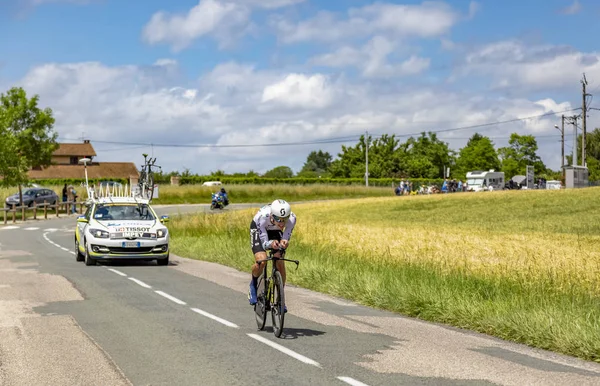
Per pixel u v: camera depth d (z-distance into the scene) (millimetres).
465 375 6961
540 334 8680
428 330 9719
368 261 16906
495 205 50844
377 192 89125
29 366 7258
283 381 6656
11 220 47906
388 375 6926
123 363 7402
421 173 134750
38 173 111750
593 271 15555
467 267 15953
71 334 9023
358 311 11430
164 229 18922
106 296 12688
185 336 8930
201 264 19391
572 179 68688
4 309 11102
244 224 28609
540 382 6703
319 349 8180
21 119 53875
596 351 7898
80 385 6508
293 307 11719
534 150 134750
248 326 9688
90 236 18391
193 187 76438
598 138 138000
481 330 9734
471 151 142625
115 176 117188
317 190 85000
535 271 15008
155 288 13906
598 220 38906
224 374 6926
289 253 18625
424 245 23078
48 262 19719
